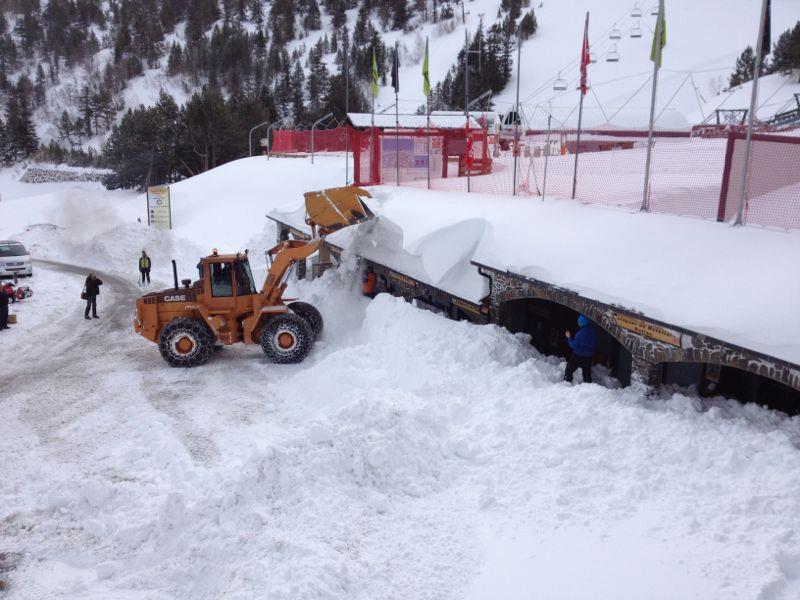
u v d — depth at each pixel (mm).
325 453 6762
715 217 9562
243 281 13008
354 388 10148
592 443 6828
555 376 9211
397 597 5035
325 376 10781
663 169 14805
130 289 22016
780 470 5832
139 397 10898
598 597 4801
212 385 11484
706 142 19469
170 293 12953
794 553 4918
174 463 8211
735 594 4609
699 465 6199
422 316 11570
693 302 7398
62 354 13859
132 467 8297
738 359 6680
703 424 6824
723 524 5387
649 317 7629
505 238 11266
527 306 11312
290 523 6039
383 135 20547
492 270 10711
